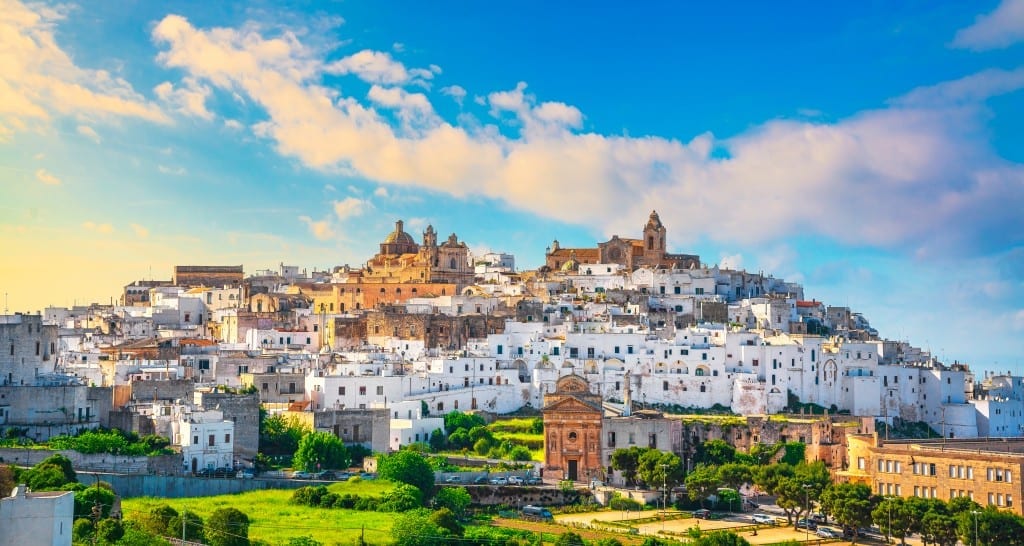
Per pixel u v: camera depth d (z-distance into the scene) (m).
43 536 183.00
